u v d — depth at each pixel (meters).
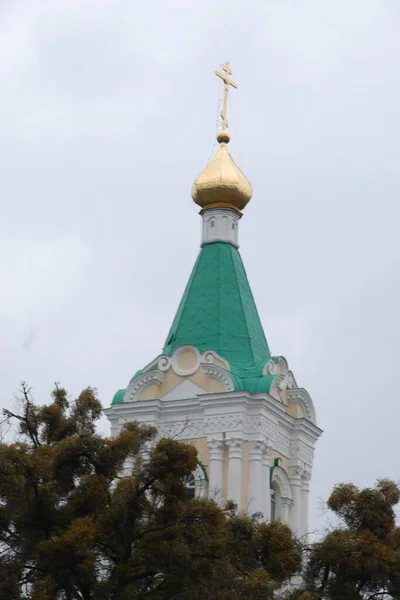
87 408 58.22
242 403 81.62
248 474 80.88
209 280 87.56
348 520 59.78
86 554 51.25
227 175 89.94
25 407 57.19
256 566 55.50
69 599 53.47
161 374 84.94
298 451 85.69
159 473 53.16
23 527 53.38
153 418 83.69
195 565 52.22
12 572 52.72
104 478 54.06
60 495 54.31
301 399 86.56
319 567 57.88
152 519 54.06
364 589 58.09
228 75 94.88
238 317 86.25
